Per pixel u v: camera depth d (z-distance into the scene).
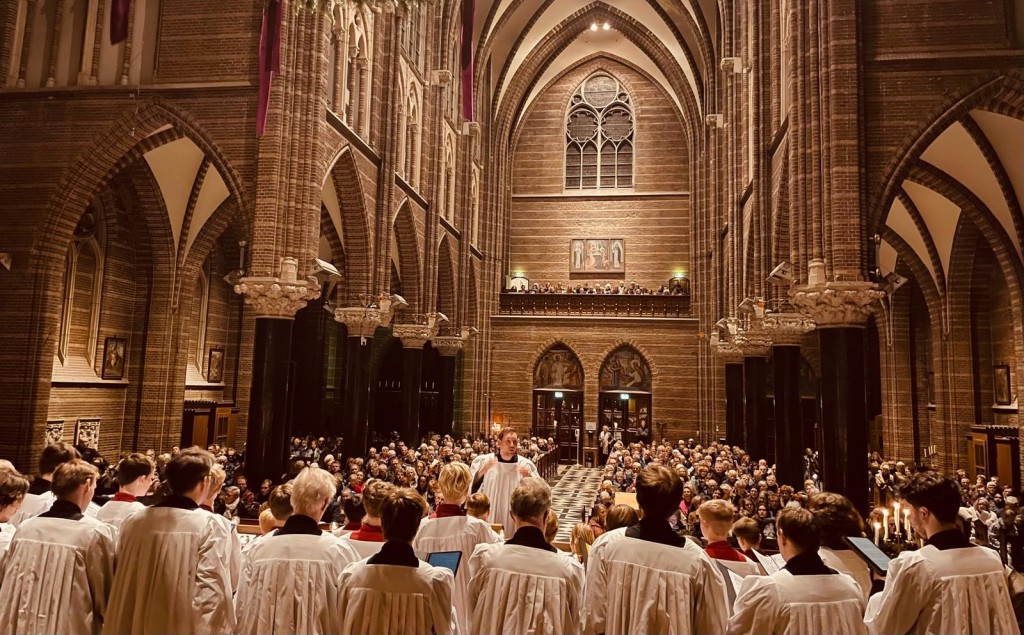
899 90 13.43
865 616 4.49
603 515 8.19
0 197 16.80
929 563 4.14
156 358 21.94
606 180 40.25
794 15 14.38
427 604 4.21
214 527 4.70
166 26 16.84
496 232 38.09
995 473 21.06
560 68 40.94
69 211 16.72
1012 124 16.34
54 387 18.81
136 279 22.23
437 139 27.50
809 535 4.17
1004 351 22.27
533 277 39.94
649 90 40.38
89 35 17.16
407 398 26.30
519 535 4.57
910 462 26.92
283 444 15.24
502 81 37.84
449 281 31.64
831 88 13.37
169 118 16.42
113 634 4.44
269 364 15.16
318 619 4.57
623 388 37.09
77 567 4.72
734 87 24.81
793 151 14.23
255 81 16.19
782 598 4.00
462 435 35.84
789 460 17.72
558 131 40.88
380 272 21.44
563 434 37.25
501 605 4.36
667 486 4.47
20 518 6.12
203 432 24.84
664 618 4.18
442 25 28.19
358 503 6.06
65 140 16.80
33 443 16.06
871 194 13.26
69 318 19.69
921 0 13.60
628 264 39.25
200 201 21.98
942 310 23.95
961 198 19.56
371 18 21.25
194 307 25.41
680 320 36.44
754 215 19.83
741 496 14.20
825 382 12.91
